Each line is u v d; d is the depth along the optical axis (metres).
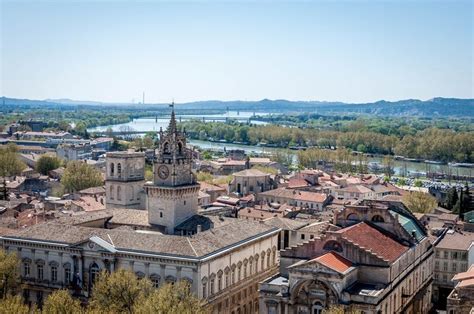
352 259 160.75
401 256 169.00
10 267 170.88
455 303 160.88
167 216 197.88
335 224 185.12
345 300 149.88
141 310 138.88
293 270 155.12
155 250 170.38
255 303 195.75
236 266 183.38
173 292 147.25
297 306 155.88
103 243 175.25
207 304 167.88
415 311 186.50
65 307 145.38
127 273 157.12
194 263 164.50
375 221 181.75
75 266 180.25
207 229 191.38
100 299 153.12
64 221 197.75
